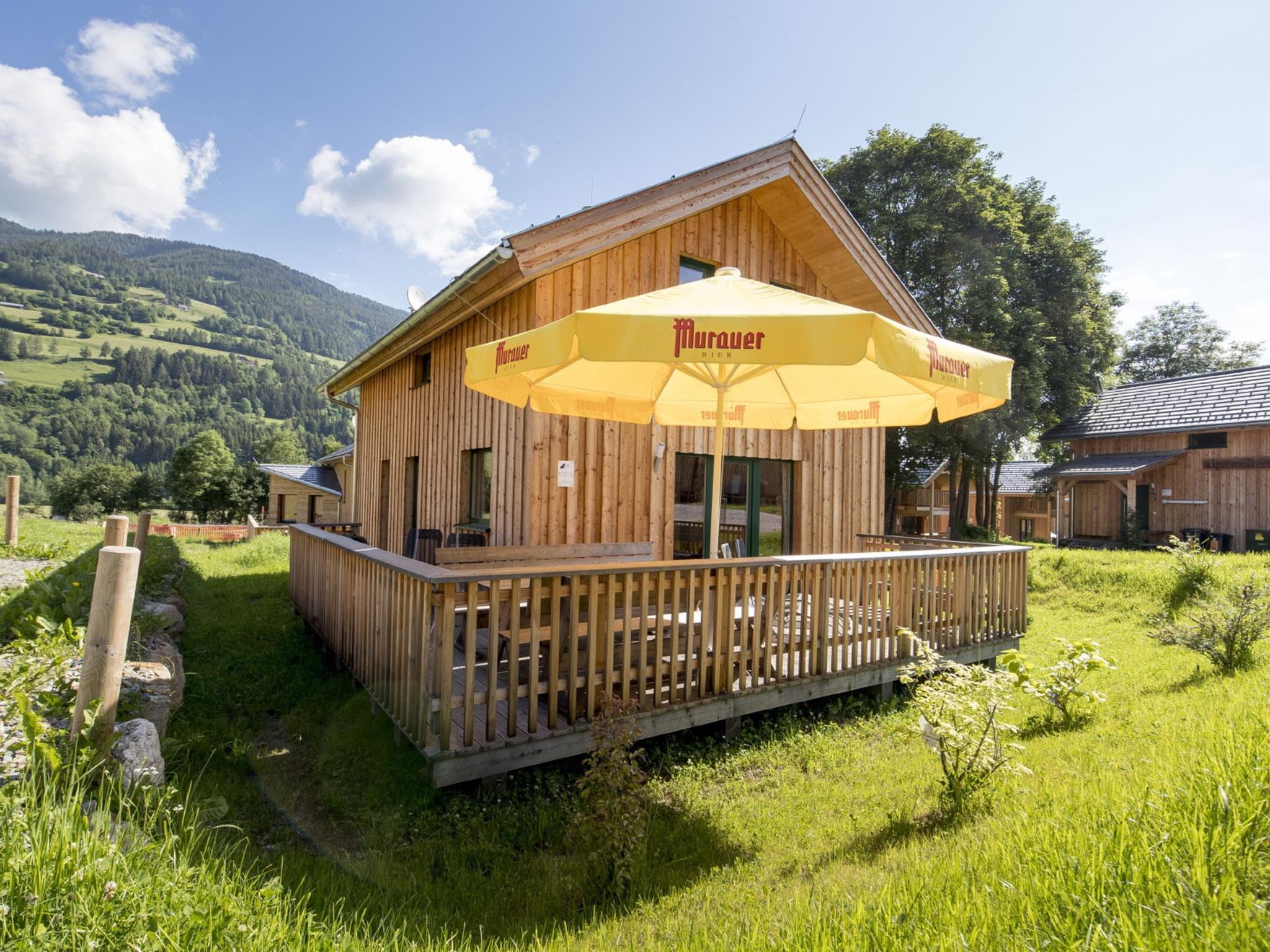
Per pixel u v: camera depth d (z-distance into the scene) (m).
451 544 8.30
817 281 10.20
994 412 22.92
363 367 12.97
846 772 4.69
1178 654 7.95
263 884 2.41
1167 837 2.32
